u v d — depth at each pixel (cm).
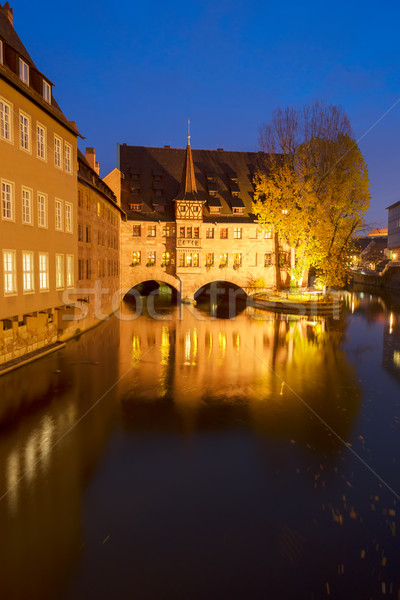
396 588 555
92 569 585
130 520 694
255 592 549
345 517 707
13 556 607
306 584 562
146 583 562
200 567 591
